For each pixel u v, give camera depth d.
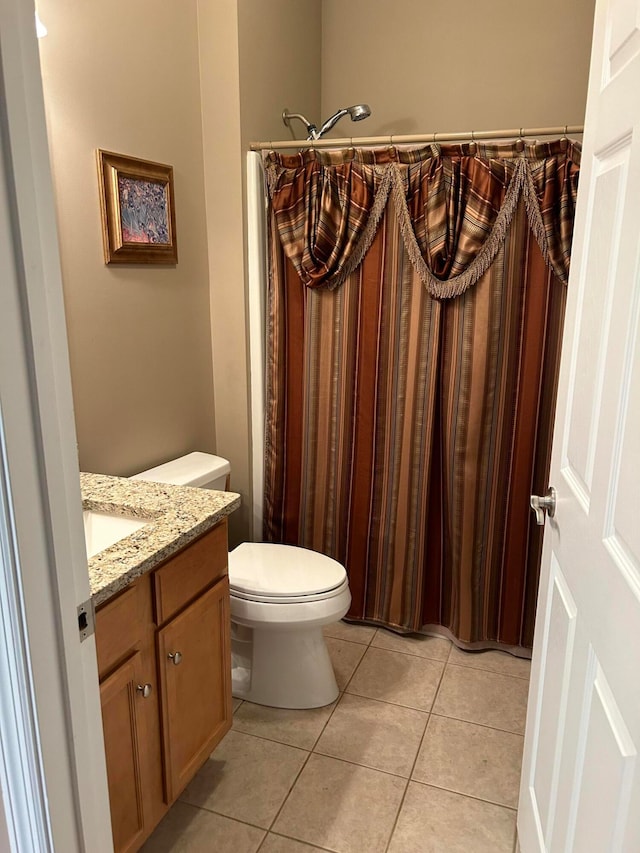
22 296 0.70
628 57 0.97
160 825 1.64
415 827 1.64
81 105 1.74
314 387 2.40
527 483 2.23
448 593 2.45
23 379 0.71
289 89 2.55
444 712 2.07
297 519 2.55
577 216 1.26
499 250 2.07
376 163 2.15
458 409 2.22
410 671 2.28
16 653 0.76
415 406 2.28
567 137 2.01
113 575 1.23
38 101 0.69
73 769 0.86
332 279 2.26
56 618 0.80
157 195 2.05
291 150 2.40
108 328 1.92
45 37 1.61
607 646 0.95
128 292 1.99
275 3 2.37
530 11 2.53
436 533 2.42
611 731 0.92
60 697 0.82
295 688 2.07
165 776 1.49
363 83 2.80
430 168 2.05
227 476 2.25
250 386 2.47
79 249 1.78
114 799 1.31
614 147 1.03
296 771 1.82
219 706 1.71
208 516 1.54
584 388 1.14
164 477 2.04
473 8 2.59
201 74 2.22
